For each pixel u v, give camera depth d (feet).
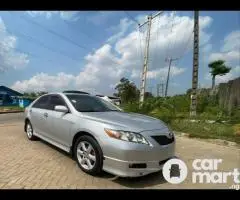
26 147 19.34
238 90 46.34
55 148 19.15
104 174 13.75
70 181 12.69
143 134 12.56
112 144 12.22
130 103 64.49
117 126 12.69
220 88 55.83
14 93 138.92
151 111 55.72
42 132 19.25
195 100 42.65
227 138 26.48
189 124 34.73
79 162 14.20
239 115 39.60
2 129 29.37
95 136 13.05
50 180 12.70
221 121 36.65
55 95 18.93
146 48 67.87
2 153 17.43
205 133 29.99
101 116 14.70
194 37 43.16
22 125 34.19
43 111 19.15
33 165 14.93
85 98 18.42
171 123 37.22
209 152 20.92
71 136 15.11
